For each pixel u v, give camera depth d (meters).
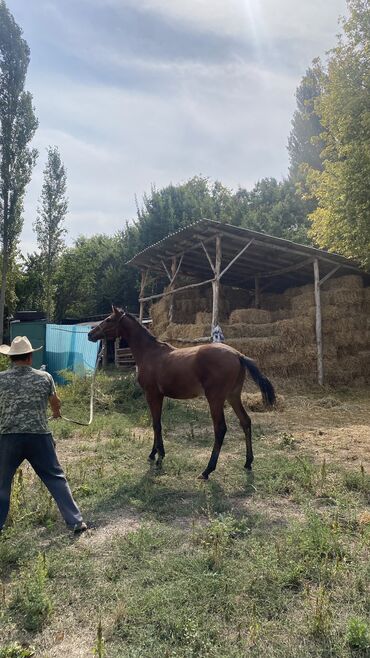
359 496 4.73
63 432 7.78
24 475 5.57
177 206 28.75
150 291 28.80
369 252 12.47
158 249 15.63
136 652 2.45
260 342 13.49
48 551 3.63
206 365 5.61
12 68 23.72
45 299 28.27
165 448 6.89
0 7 23.48
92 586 3.14
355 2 12.25
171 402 10.46
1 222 23.70
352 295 15.08
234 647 2.48
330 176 13.66
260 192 31.89
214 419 5.55
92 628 2.72
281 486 5.04
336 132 12.98
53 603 2.94
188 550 3.60
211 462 5.45
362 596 2.95
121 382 11.76
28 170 24.17
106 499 4.76
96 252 35.25
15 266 27.12
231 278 19.56
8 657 2.44
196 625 2.63
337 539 3.63
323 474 5.08
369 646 2.45
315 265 14.70
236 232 13.25
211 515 4.34
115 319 6.75
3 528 3.92
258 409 10.41
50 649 2.54
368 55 12.14
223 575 3.15
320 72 13.68
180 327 14.75
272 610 2.84
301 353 14.01
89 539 3.88
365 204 11.87
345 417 9.70
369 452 6.54
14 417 3.88
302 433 7.98
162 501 4.73
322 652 2.46
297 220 27.53
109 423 8.65
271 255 15.41
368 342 15.11
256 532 3.91
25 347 4.07
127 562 3.43
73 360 16.28
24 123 23.91
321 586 3.00
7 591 3.12
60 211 28.08
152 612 2.80
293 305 15.58
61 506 4.00
